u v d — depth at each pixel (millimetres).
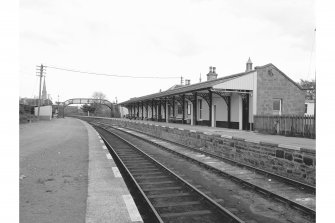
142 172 9852
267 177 8898
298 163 8406
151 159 11953
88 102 79312
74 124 40594
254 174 9359
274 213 5836
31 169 8953
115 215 5020
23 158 10914
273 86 22234
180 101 32375
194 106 28641
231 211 5941
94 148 14312
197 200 6621
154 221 5367
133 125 35031
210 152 14734
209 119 25484
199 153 14164
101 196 6145
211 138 14695
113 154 14430
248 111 21906
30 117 41875
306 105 27969
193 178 8938
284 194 7137
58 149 13695
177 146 17203
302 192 7301
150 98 36594
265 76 22078
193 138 17125
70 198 6027
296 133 15430
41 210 5281
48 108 50875
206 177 9055
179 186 7871
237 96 22453
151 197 6820
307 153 8055
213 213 5742
